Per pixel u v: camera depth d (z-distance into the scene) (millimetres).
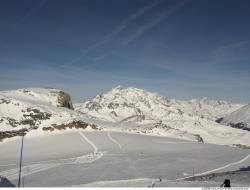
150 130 151875
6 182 37219
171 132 160125
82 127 130000
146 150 97750
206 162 79438
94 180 58906
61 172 67125
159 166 73312
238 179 45062
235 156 91438
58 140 110438
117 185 39250
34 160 84250
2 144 105625
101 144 105062
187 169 70625
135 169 69875
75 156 86875
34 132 118375
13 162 82125
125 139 116188
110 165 74062
